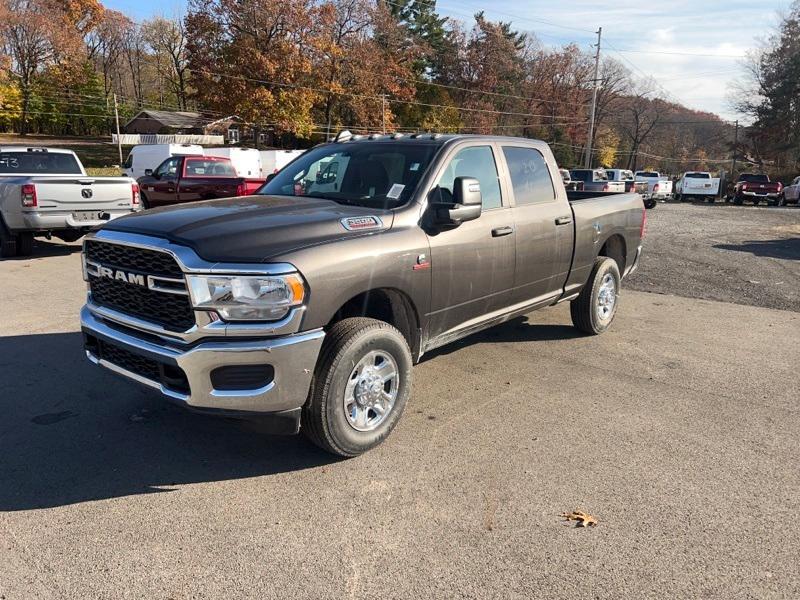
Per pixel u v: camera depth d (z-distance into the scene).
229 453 3.85
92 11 66.06
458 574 2.73
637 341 6.39
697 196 38.97
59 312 7.02
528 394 4.87
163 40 76.50
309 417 3.56
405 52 57.66
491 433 4.16
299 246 3.40
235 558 2.83
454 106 68.31
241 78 44.34
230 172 15.09
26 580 2.66
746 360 5.80
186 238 3.31
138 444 3.95
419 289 4.04
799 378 5.32
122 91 81.19
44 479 3.50
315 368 3.51
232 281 3.17
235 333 3.20
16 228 10.08
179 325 3.32
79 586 2.63
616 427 4.27
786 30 58.00
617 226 6.49
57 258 10.65
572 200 6.56
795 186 33.47
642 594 2.62
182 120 63.84
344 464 3.72
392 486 3.47
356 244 3.62
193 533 3.02
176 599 2.56
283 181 4.99
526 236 5.03
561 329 6.80
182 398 3.26
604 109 79.88
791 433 4.21
